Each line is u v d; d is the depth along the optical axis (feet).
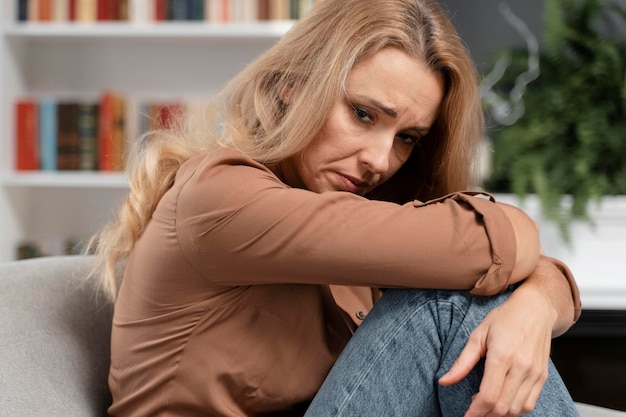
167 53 9.89
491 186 9.71
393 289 3.55
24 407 3.53
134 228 3.86
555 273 3.73
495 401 3.10
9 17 9.15
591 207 9.05
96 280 4.38
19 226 9.67
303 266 3.26
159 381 3.57
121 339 3.75
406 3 3.84
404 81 3.74
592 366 7.51
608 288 9.11
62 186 9.93
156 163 3.85
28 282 4.04
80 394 3.91
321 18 3.83
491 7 10.52
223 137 3.85
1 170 9.01
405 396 3.44
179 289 3.44
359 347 3.50
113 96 9.02
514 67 10.17
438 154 4.43
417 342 3.43
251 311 3.51
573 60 9.84
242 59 9.85
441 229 3.32
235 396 3.57
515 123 9.95
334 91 3.70
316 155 3.84
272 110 3.91
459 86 3.99
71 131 9.05
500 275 3.35
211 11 9.03
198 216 3.28
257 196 3.27
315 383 3.66
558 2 9.86
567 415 3.39
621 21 10.37
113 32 8.99
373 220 3.28
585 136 9.21
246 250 3.26
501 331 3.20
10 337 3.73
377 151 3.80
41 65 9.88
